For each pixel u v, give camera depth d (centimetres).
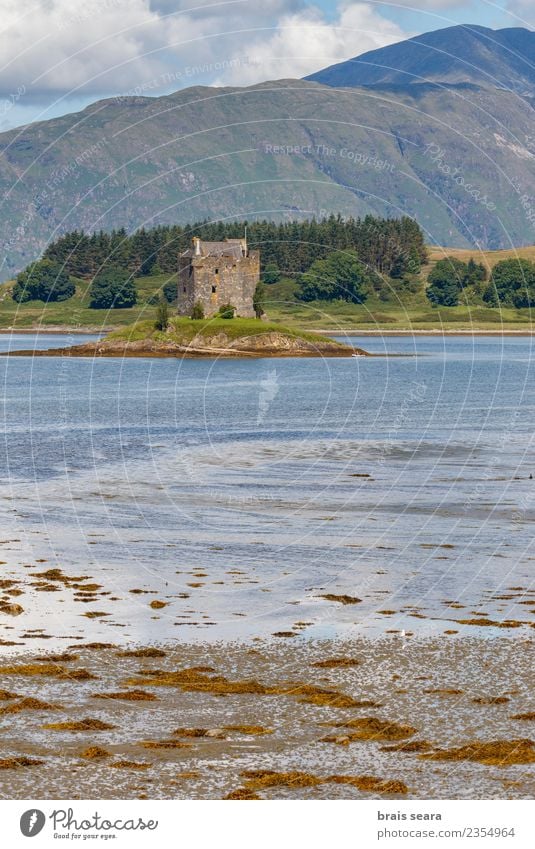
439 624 4194
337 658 3753
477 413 13950
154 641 3953
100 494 7388
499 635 4047
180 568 5141
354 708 3272
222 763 2877
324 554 5462
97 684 3469
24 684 3456
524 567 5188
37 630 4084
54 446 10369
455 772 2833
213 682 3481
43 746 2967
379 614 4344
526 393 17588
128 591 4691
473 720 3175
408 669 3638
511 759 2902
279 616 4303
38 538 5853
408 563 5266
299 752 2945
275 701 3328
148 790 2722
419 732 3088
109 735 3042
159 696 3366
